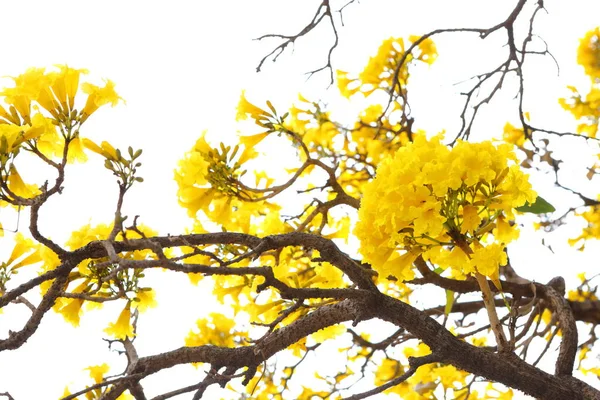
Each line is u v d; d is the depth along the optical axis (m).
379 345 3.17
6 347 2.18
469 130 2.98
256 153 2.71
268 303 2.60
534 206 2.45
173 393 2.14
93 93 2.20
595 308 2.99
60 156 2.25
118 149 2.14
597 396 2.24
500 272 2.89
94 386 2.16
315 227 2.94
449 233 2.10
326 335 2.66
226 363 2.24
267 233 2.78
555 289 2.77
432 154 2.09
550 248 3.00
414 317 2.23
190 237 2.25
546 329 2.85
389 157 2.14
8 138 2.12
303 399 3.25
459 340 2.23
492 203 2.09
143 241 2.21
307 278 2.70
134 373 2.24
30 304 2.38
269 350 2.26
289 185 2.68
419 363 2.21
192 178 2.60
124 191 2.12
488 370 2.22
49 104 2.18
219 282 2.69
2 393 2.21
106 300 2.15
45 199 2.12
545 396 2.22
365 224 2.12
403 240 2.11
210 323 3.04
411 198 2.07
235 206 2.75
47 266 2.42
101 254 2.19
